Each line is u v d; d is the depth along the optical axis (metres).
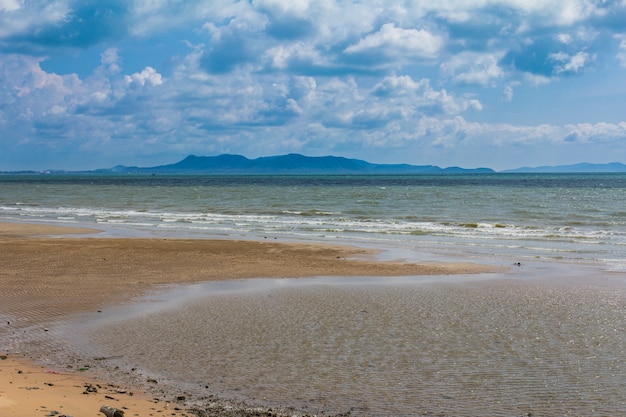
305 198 70.62
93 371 9.80
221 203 61.59
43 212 50.50
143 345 11.41
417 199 67.88
